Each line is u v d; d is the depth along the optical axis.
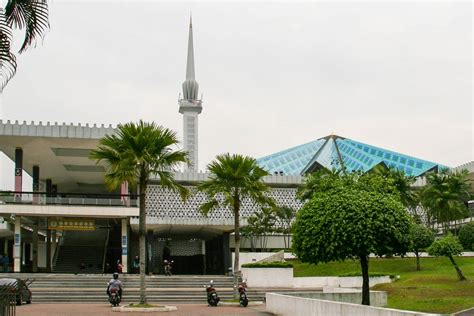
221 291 36.09
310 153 87.69
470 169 60.62
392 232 20.84
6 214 44.81
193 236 60.84
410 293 29.05
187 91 163.88
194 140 161.25
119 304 28.86
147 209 55.78
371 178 24.59
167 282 39.16
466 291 28.64
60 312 25.02
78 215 45.41
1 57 15.07
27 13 15.23
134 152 27.16
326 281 41.56
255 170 33.69
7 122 44.19
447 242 34.34
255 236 57.59
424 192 55.16
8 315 16.55
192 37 169.00
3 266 46.22
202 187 33.81
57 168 55.09
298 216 22.55
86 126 45.00
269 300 25.16
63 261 53.03
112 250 54.47
